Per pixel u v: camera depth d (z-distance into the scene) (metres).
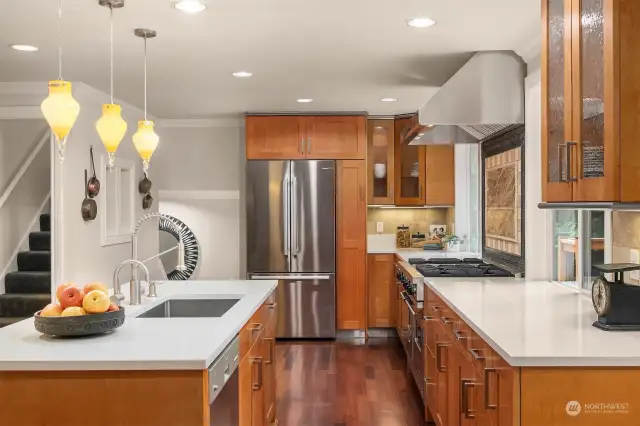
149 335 2.50
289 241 6.75
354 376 5.32
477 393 2.59
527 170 4.09
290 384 5.08
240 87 5.36
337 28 3.55
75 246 5.08
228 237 7.45
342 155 6.79
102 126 3.12
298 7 3.17
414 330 4.77
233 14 3.28
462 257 6.17
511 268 4.64
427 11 3.25
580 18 2.35
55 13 3.26
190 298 3.66
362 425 4.12
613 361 1.99
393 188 7.15
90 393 2.13
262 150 6.80
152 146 3.60
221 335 2.48
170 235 7.48
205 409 2.13
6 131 5.95
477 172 6.52
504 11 3.25
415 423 4.16
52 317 2.39
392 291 6.94
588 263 3.51
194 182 7.43
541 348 2.11
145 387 2.12
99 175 5.56
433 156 7.07
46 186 6.50
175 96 5.80
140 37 3.73
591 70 2.28
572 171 2.40
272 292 4.02
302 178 6.77
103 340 2.41
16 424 2.13
